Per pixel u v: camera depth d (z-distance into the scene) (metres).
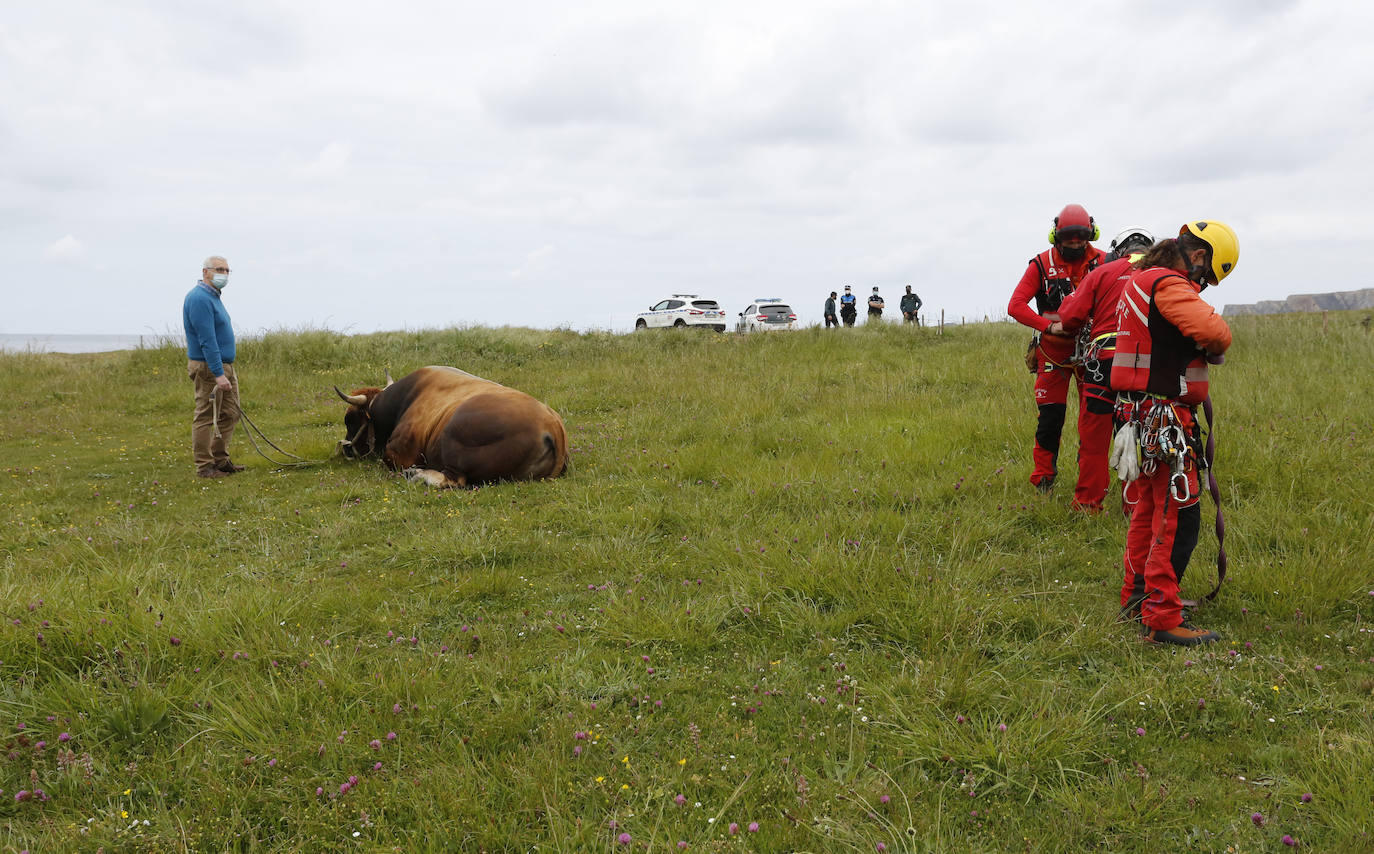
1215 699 3.13
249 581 4.50
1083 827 2.48
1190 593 4.07
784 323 29.47
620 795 2.65
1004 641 3.68
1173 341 3.55
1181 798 2.62
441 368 7.96
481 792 2.64
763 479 6.21
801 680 3.40
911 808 2.59
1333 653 3.50
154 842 2.45
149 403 12.05
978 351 14.12
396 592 4.42
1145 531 3.79
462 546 4.97
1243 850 2.38
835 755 2.87
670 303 29.77
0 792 2.68
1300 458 5.83
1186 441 3.56
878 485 5.95
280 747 2.88
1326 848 2.36
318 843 2.47
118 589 4.08
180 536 5.64
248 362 14.92
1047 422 5.66
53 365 15.22
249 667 3.42
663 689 3.35
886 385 10.44
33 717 3.05
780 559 4.45
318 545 5.33
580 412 10.41
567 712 3.13
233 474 7.79
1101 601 4.11
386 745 2.90
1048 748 2.79
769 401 9.55
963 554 4.70
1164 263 3.59
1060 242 5.46
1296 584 3.96
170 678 3.31
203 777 2.76
